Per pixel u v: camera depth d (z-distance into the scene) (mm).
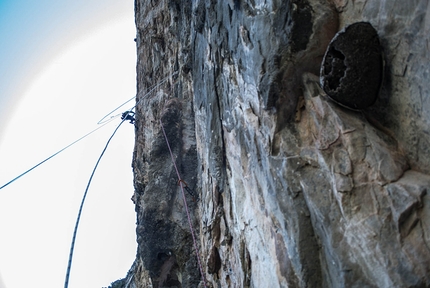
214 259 7910
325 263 4238
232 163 7164
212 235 7914
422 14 3930
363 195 4055
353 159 4277
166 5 15883
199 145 10219
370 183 4078
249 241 6078
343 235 4012
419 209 3684
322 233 4273
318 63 5129
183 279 9477
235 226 6973
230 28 7117
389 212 3818
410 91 4156
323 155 4543
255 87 5758
